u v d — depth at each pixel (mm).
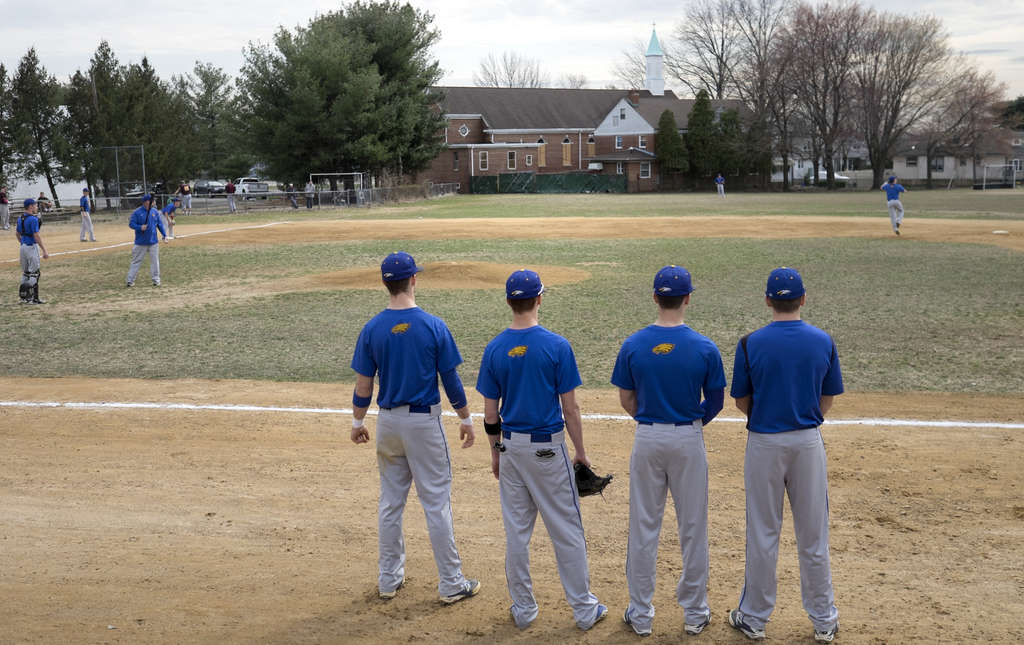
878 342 12141
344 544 5957
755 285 17828
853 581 5211
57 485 7121
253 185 71562
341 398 9805
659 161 85875
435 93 70500
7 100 51656
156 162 54562
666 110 84250
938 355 11281
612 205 52531
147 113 56188
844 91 81250
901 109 82625
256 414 9180
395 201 58719
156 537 6055
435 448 5055
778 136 83688
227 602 5062
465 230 33562
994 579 5195
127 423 8898
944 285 17453
